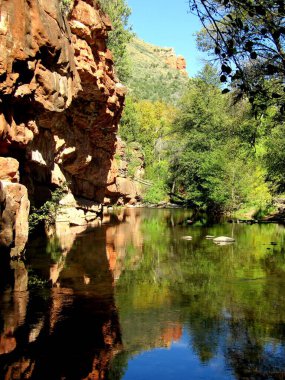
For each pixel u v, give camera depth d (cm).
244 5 422
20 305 981
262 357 730
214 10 437
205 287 1207
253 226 2953
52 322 870
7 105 1406
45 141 2089
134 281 1270
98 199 3631
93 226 2817
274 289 1185
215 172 3856
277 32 425
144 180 6069
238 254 1764
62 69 1742
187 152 4619
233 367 689
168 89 16438
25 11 1396
